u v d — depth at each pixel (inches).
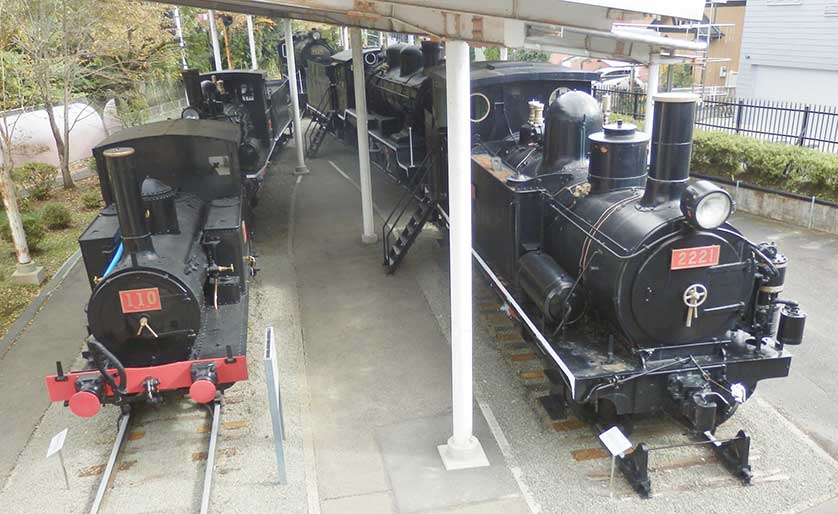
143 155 365.1
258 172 535.2
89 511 233.3
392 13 212.4
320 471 250.2
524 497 231.5
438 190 434.9
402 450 260.8
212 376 252.4
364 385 309.9
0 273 459.5
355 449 262.7
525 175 331.3
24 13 574.6
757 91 802.2
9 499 241.0
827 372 304.8
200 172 372.8
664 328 240.8
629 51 327.0
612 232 249.6
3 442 275.3
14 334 370.3
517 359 325.4
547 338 266.7
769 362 248.1
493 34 202.4
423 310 387.9
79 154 775.7
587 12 199.6
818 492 228.7
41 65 614.9
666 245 229.1
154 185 293.9
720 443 241.8
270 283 432.5
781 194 509.4
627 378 236.1
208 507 229.0
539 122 358.6
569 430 268.8
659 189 243.4
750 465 241.8
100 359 244.8
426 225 540.7
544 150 320.2
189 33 1132.5
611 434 225.5
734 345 257.8
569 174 306.2
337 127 896.9
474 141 396.2
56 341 361.4
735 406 245.9
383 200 625.6
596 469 245.1
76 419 289.9
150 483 246.4
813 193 507.8
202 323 280.1
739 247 237.8
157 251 272.8
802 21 727.1
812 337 334.6
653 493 230.5
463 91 211.9
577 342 262.8
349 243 507.8
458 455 250.2
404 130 582.2
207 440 271.4
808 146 554.9
